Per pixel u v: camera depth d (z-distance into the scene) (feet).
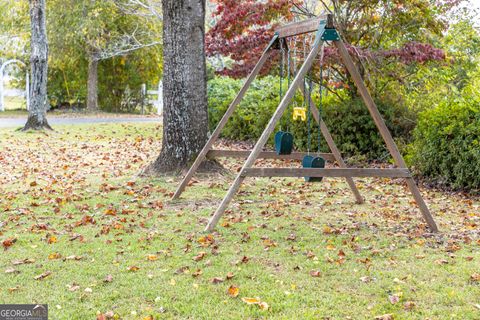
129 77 75.92
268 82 44.80
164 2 23.36
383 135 16.03
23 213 17.67
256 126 38.83
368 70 30.96
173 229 15.83
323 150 32.60
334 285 11.39
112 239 14.71
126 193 20.80
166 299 10.63
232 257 13.20
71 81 74.90
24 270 12.27
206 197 20.29
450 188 23.11
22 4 70.54
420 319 9.78
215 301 10.55
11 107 85.61
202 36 23.68
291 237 14.92
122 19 69.00
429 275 12.06
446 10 33.12
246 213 17.94
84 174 25.81
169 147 24.02
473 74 30.45
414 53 29.01
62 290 11.11
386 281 11.62
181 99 23.63
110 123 55.62
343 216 17.74
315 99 34.22
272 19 36.63
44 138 41.32
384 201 20.39
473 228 16.35
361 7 32.24
